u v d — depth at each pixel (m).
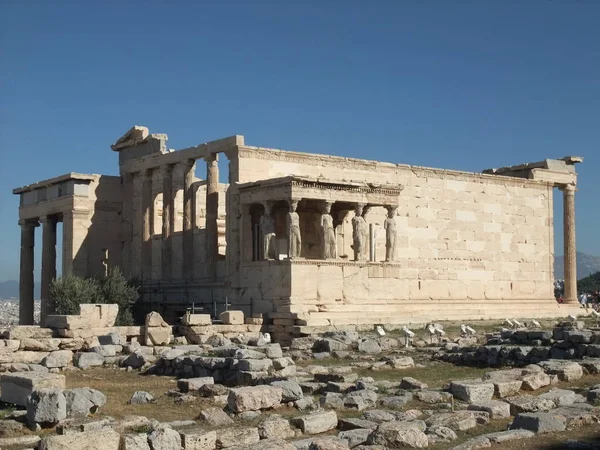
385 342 33.53
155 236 48.81
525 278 54.09
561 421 16.22
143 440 14.50
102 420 16.55
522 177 56.75
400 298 47.12
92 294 42.66
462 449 14.62
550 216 56.06
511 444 14.98
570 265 57.81
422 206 48.97
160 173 48.44
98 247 49.28
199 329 34.66
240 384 24.14
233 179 42.53
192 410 19.39
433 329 35.88
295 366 26.17
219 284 43.00
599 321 43.31
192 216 46.38
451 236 50.19
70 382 24.97
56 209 50.22
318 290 39.53
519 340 32.19
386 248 43.56
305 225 43.34
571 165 58.06
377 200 42.56
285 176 39.75
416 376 25.88
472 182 51.69
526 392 20.83
